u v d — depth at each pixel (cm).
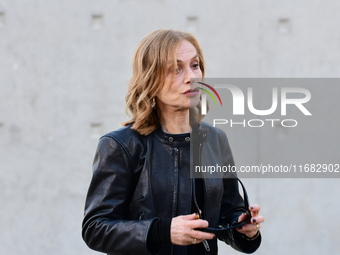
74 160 1069
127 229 235
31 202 1067
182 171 256
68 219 1069
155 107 264
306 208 1052
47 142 1070
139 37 1062
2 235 1068
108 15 1070
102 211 247
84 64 1069
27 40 1070
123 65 1068
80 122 1070
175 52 248
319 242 1048
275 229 1051
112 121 1068
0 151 1068
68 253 1066
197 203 257
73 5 1070
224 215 272
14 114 1068
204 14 1053
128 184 253
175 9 1057
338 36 1046
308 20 1052
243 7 1052
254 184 1053
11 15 1070
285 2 1052
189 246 259
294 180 1053
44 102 1070
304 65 1048
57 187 1070
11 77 1068
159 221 234
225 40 1049
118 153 252
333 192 1051
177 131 262
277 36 1048
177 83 250
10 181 1069
